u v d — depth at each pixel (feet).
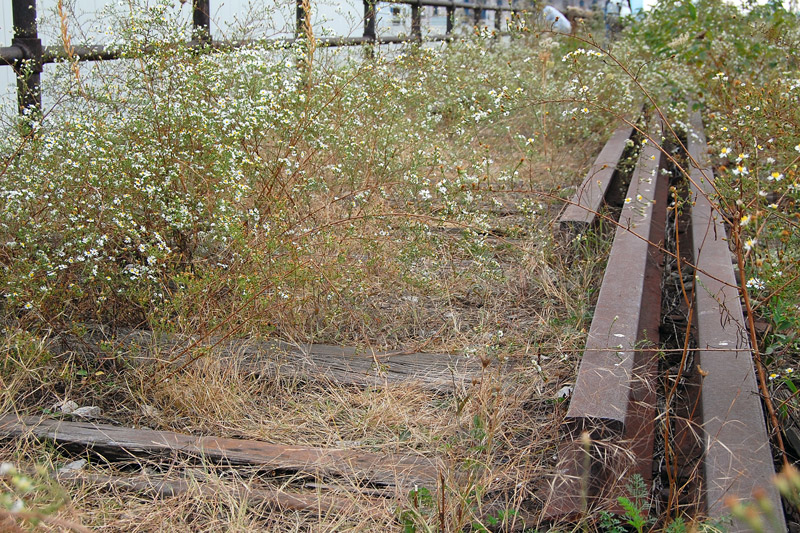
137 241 13.26
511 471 9.43
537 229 17.60
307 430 10.65
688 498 8.94
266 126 16.16
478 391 11.03
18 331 11.30
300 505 8.74
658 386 11.87
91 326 12.81
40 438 9.77
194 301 12.57
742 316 12.73
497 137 26.48
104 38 21.74
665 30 32.40
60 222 12.99
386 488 9.09
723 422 9.34
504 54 32.68
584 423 9.25
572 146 27.02
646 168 22.76
